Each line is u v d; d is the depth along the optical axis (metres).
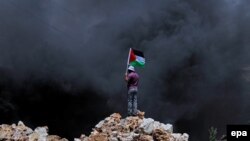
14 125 13.06
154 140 12.42
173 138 12.68
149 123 12.69
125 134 12.37
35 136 12.66
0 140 12.17
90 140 12.53
